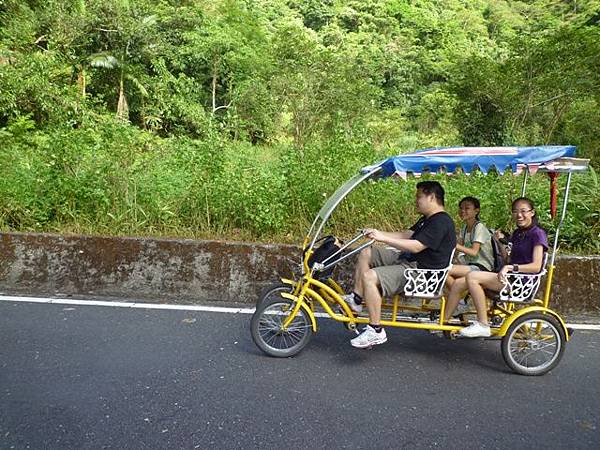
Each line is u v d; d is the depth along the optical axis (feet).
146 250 18.29
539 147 12.84
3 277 18.51
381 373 12.67
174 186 21.99
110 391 11.21
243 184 20.79
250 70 68.64
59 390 11.18
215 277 18.22
